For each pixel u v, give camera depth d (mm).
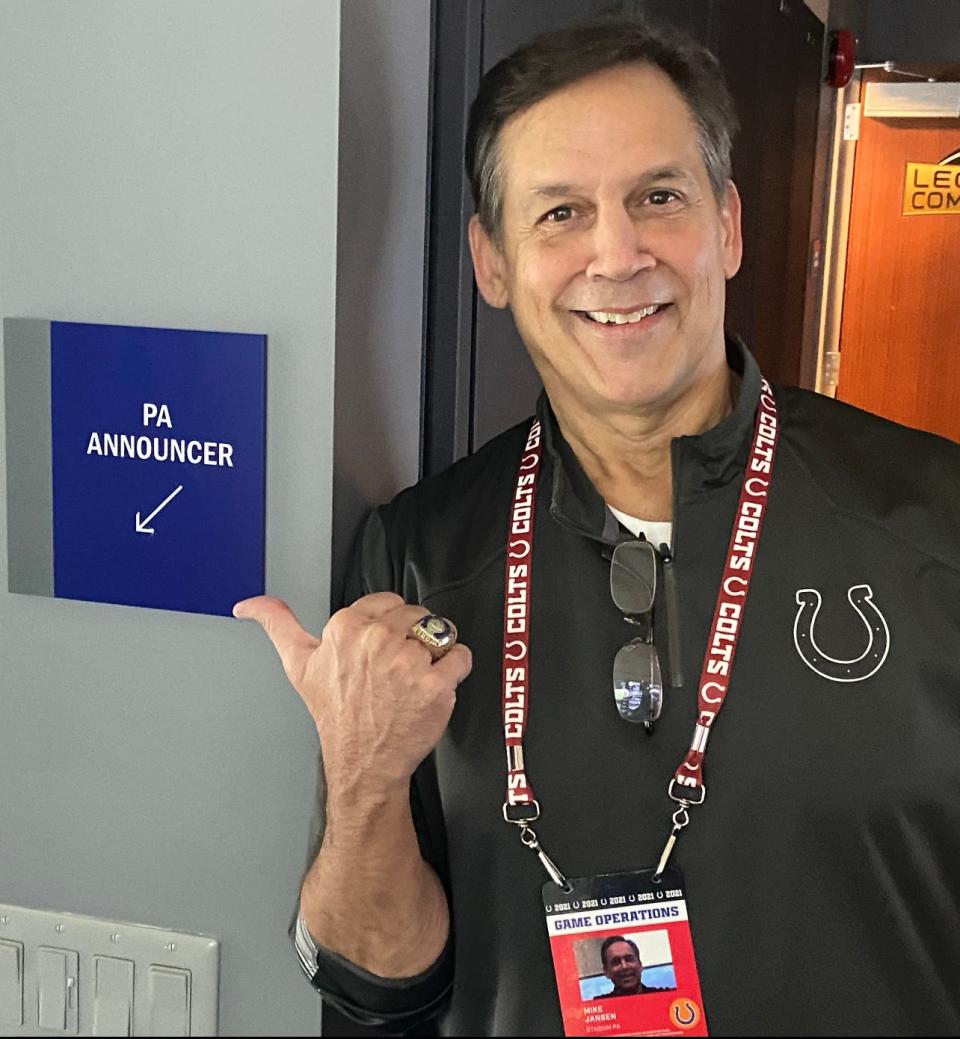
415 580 1199
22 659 1268
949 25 1693
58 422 1196
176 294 1161
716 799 1082
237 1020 1263
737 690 1096
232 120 1121
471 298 1320
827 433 1183
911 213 1748
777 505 1137
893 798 1061
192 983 1254
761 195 1745
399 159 1223
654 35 1113
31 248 1195
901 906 1068
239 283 1144
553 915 1082
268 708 1203
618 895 1079
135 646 1231
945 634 1075
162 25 1127
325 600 1170
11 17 1165
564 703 1128
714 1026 1058
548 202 1106
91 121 1160
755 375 1182
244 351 1124
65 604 1245
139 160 1152
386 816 1076
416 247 1285
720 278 1150
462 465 1271
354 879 1091
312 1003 1239
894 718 1066
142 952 1267
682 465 1134
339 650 1035
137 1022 1277
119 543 1196
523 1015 1112
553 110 1100
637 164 1084
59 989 1294
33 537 1225
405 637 1027
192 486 1164
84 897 1289
